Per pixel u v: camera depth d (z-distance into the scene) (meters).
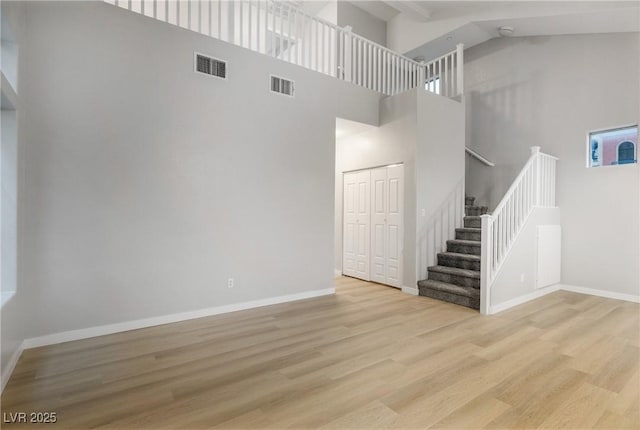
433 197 5.10
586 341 3.04
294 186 4.39
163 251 3.44
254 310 3.96
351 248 6.13
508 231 4.24
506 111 5.88
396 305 4.23
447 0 5.64
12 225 2.52
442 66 6.83
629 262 4.55
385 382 2.29
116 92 3.18
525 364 2.57
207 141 3.71
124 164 3.22
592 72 4.89
